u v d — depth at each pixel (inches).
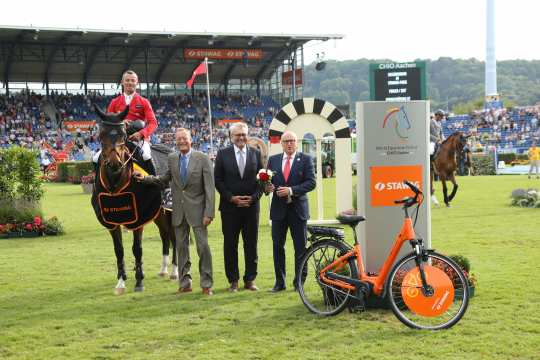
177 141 293.0
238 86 2107.5
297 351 203.9
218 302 274.2
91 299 287.0
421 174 266.2
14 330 238.2
